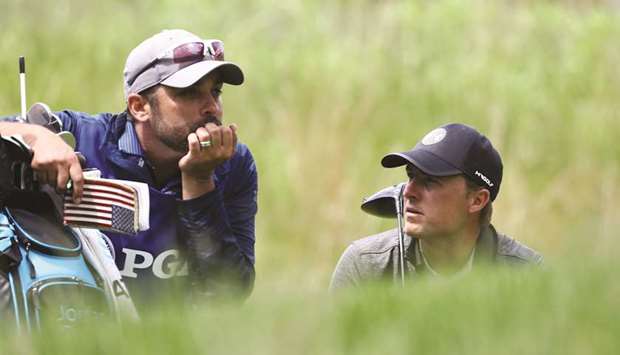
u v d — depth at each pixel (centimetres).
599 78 5066
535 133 4841
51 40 4838
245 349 1144
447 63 5059
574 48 5228
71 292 1576
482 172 2122
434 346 1129
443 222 2106
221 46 2044
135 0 5144
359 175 4600
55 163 1672
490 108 4884
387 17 5238
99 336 1233
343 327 1180
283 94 4806
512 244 2169
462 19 5256
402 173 4625
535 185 4688
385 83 4881
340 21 5259
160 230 1959
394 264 2144
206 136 1917
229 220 2114
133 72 2016
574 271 1330
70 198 1681
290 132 4678
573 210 4609
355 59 5016
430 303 1273
